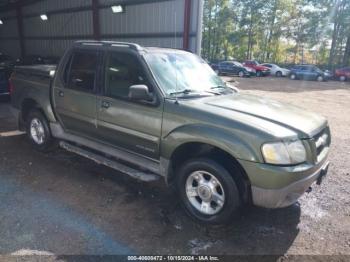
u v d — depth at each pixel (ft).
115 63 11.82
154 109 10.58
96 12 38.06
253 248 9.07
